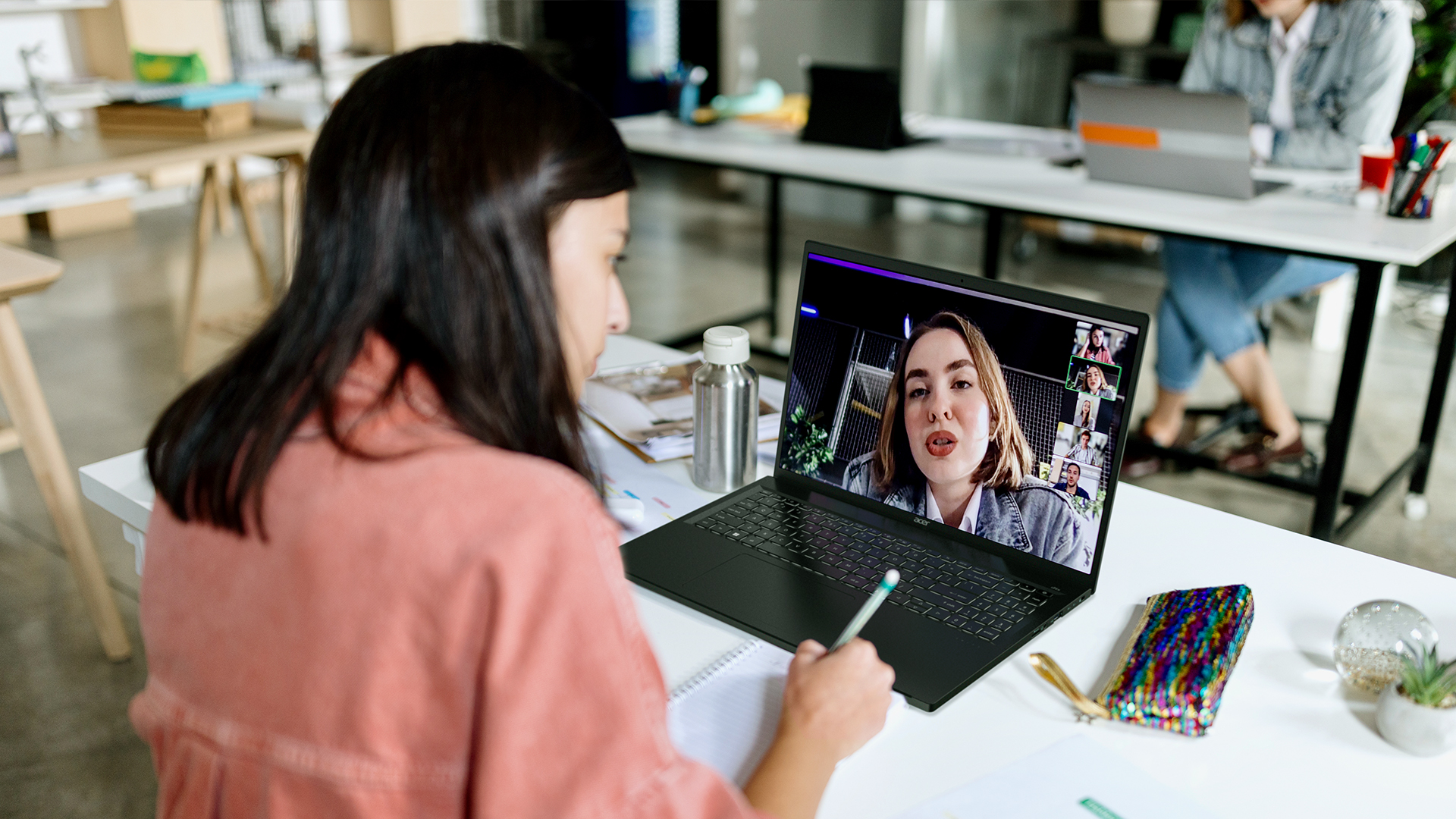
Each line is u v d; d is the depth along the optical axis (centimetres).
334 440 53
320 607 52
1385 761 83
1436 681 83
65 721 197
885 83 295
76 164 288
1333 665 95
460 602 50
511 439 57
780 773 73
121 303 424
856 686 76
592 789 51
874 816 77
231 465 55
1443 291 421
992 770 82
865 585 104
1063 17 496
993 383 107
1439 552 247
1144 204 237
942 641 95
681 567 107
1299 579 108
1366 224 219
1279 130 269
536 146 56
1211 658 90
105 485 124
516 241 56
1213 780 81
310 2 584
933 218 547
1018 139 316
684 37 609
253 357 57
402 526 51
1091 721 87
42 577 244
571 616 51
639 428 140
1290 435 265
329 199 56
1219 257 260
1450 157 231
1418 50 321
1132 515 121
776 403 149
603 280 63
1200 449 285
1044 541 105
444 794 53
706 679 89
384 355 55
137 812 175
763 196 580
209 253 492
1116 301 418
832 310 119
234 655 55
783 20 561
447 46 60
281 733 54
